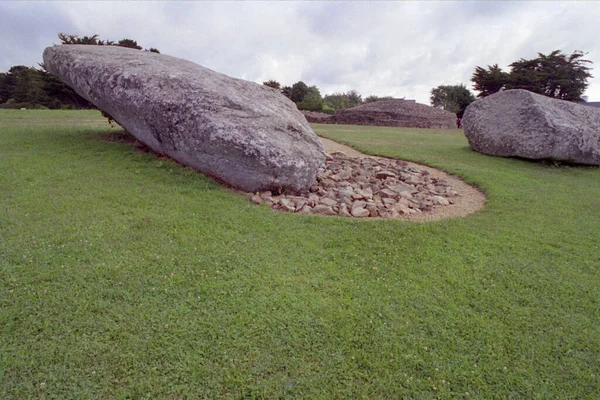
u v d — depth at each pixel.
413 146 13.07
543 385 2.60
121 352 2.60
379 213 5.65
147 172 6.18
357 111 29.89
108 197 5.05
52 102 33.50
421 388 2.53
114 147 7.52
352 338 2.89
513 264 4.17
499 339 2.99
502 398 2.49
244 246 4.11
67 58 7.48
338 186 7.01
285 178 5.90
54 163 6.24
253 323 2.95
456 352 2.84
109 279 3.33
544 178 8.80
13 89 40.44
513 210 6.10
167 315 2.97
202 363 2.58
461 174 8.57
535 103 10.50
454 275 3.85
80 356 2.55
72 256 3.61
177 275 3.47
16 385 2.33
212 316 3.00
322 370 2.60
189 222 4.55
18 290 3.10
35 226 4.13
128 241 3.98
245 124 5.88
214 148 5.78
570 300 3.56
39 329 2.75
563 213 6.07
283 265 3.81
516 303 3.46
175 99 6.12
